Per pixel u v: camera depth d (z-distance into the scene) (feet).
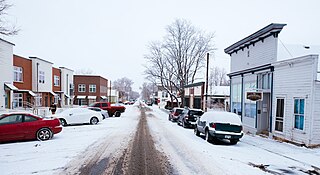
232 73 65.41
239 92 62.18
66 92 154.40
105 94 224.53
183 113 66.03
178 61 122.62
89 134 44.27
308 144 35.47
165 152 30.14
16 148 30.89
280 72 43.52
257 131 50.88
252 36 53.06
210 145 36.86
